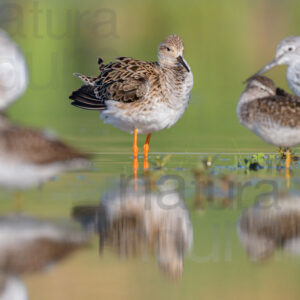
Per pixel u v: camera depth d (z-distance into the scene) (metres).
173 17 39.22
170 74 16.20
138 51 36.19
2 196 11.52
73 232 9.52
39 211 10.53
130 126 16.61
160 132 21.38
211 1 39.91
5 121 10.88
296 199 11.42
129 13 38.41
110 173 13.82
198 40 39.09
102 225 9.91
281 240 9.46
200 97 28.98
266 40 39.44
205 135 20.62
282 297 7.85
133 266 8.66
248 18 40.09
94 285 7.98
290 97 15.13
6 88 12.84
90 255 8.84
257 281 8.26
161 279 8.29
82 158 10.85
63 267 8.41
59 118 24.44
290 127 14.15
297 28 39.94
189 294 7.91
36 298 7.56
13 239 9.10
